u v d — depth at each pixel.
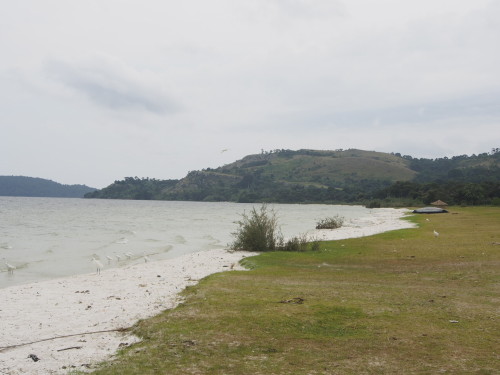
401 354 7.53
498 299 12.02
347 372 6.72
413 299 12.05
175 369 7.00
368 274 17.48
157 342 8.50
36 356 7.99
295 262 21.95
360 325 9.44
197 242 37.66
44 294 14.60
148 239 40.03
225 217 88.12
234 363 7.24
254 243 28.12
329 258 23.41
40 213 94.31
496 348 7.77
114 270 20.75
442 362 7.08
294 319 9.97
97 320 10.83
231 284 15.04
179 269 20.64
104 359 7.78
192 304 11.77
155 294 14.11
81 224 61.22
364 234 39.78
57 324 10.53
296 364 7.13
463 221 55.47
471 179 193.25
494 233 36.62
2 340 9.22
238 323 9.73
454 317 10.05
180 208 149.25
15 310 12.12
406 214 85.19
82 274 20.89
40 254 28.61
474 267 18.36
